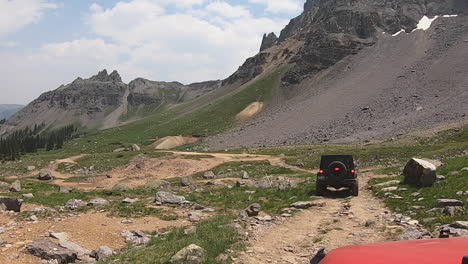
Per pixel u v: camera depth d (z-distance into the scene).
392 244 5.23
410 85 161.62
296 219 20.09
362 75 197.38
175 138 196.88
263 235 16.62
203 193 35.19
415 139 94.75
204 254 12.85
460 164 30.47
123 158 93.25
